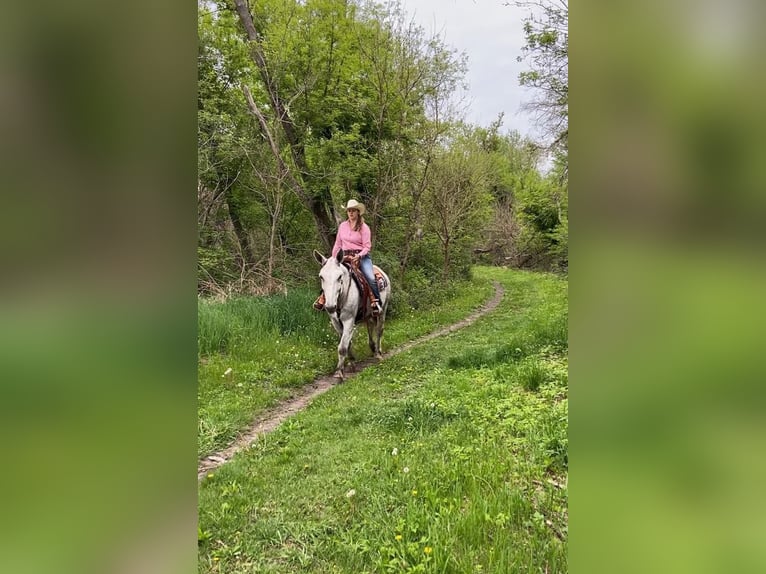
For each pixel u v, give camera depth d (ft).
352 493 8.82
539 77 21.08
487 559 6.84
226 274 22.85
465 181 26.94
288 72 25.63
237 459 10.57
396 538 7.52
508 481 8.39
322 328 19.49
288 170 24.73
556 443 9.16
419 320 21.91
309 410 13.24
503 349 15.33
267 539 7.98
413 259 26.73
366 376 15.79
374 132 27.12
